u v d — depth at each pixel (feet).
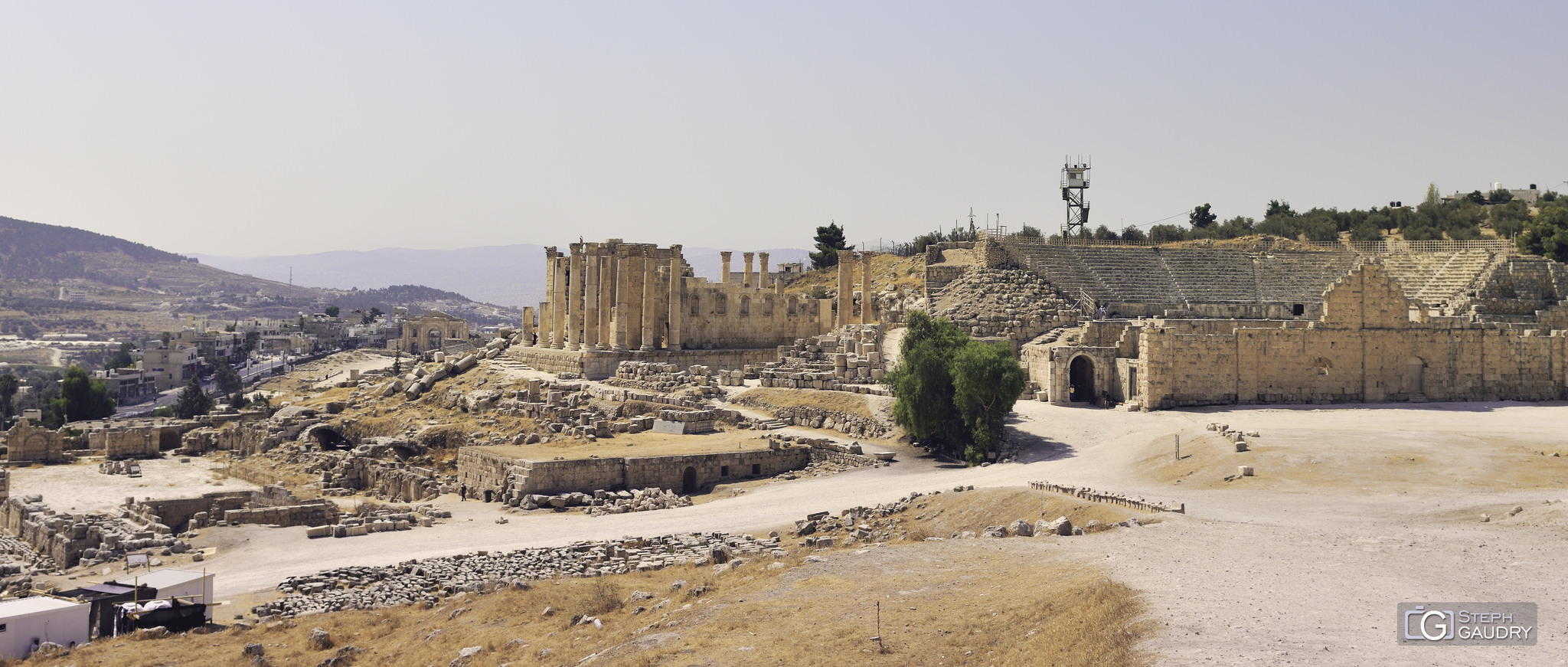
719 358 398.83
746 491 236.43
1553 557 120.67
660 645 115.55
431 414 350.84
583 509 225.76
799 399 312.71
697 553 175.01
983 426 250.16
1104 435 263.70
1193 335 299.79
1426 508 163.84
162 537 206.80
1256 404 303.27
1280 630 97.76
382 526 208.95
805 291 581.94
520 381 366.43
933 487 217.97
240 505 250.16
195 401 579.48
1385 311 319.06
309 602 159.63
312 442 342.64
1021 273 396.78
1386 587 111.24
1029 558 137.59
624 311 385.50
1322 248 498.28
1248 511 165.89
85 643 148.56
